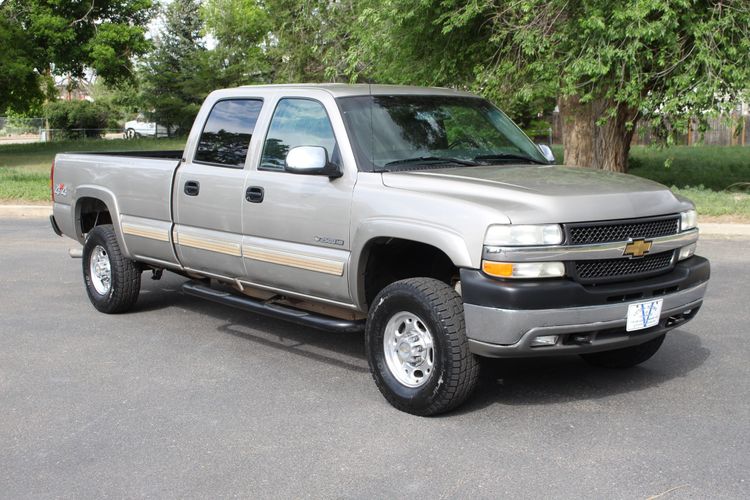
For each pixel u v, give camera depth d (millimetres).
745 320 7160
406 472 4199
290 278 5824
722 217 12578
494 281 4562
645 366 5945
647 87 14016
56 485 4129
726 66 12586
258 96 6297
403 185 5160
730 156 26422
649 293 4906
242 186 6094
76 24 39562
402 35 15438
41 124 59625
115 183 7387
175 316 7660
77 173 7918
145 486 4102
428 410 4914
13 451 4566
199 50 48875
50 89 42125
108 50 37844
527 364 6035
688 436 4605
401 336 5098
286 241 5824
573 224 4637
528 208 4621
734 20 12680
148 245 7086
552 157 6312
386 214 5102
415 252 5664
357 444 4578
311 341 6797
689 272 5152
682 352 6270
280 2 31641
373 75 17484
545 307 4535
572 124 16062
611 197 4844
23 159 31750
